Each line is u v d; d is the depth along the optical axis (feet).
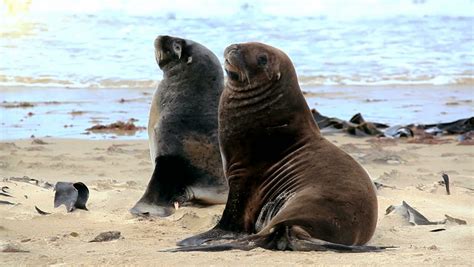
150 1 269.64
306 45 228.63
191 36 233.35
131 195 88.58
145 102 165.68
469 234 69.41
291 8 274.16
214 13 265.13
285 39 235.40
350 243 60.64
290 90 69.82
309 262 52.75
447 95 179.32
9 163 109.19
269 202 66.49
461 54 222.28
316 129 70.13
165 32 238.48
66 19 252.42
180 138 86.28
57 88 176.55
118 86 180.65
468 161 118.01
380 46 230.48
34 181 95.09
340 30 250.16
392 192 92.53
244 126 69.31
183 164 85.97
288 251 57.00
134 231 71.20
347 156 66.54
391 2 282.56
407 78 195.72
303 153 67.31
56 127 139.74
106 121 146.41
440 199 90.33
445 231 71.26
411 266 51.67
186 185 85.71
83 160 113.19
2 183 91.40
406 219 76.13
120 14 261.03
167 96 88.43
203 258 54.85
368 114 157.99
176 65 88.58
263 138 68.74
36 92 172.04
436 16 273.75
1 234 68.33
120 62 202.80
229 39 230.68
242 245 58.29
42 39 226.38
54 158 113.70
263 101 69.21
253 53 69.72
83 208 81.41
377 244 65.82
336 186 62.59
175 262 53.62
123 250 60.44
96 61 203.21
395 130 139.95
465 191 95.04
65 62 200.95
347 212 60.64
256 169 68.28
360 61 211.82
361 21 264.93
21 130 136.36
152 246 63.05
